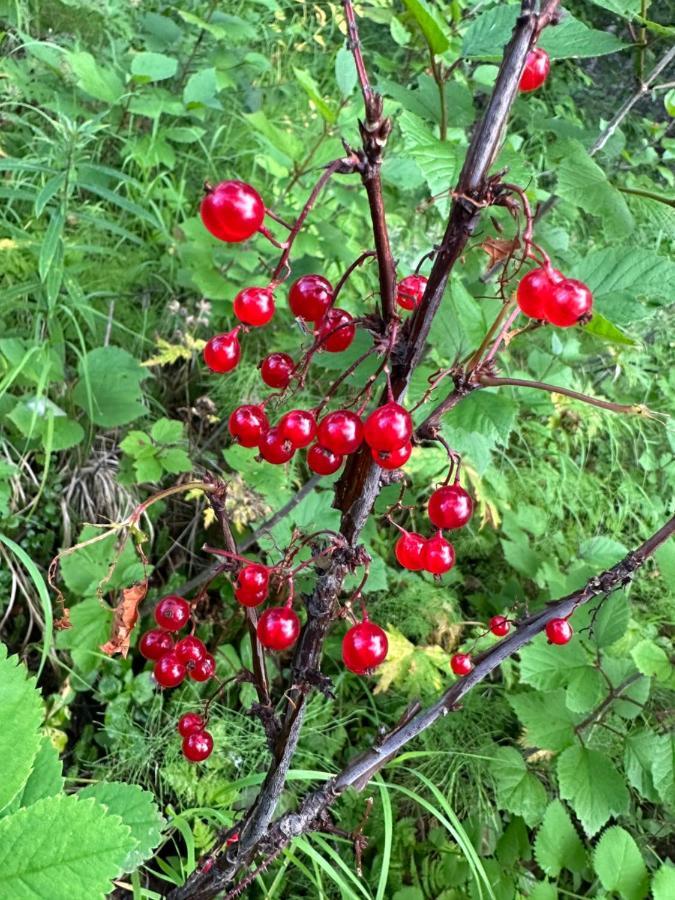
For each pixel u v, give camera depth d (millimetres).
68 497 381
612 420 532
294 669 166
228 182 116
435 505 152
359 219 521
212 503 162
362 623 150
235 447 377
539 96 701
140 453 348
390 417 123
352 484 148
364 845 213
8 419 379
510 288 161
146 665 370
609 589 201
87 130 383
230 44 562
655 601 480
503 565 478
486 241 159
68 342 403
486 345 144
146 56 427
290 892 320
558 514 497
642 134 709
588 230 628
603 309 197
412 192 559
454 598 428
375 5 532
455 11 377
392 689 397
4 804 131
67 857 121
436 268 127
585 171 267
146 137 458
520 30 113
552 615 206
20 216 459
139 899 220
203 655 186
